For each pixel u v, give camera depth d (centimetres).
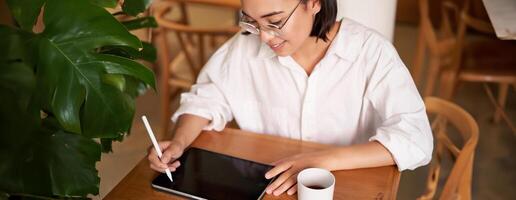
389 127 122
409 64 338
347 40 127
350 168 118
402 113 123
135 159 229
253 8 108
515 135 268
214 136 135
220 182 113
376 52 126
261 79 139
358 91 131
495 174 240
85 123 91
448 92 239
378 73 126
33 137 94
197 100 141
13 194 94
